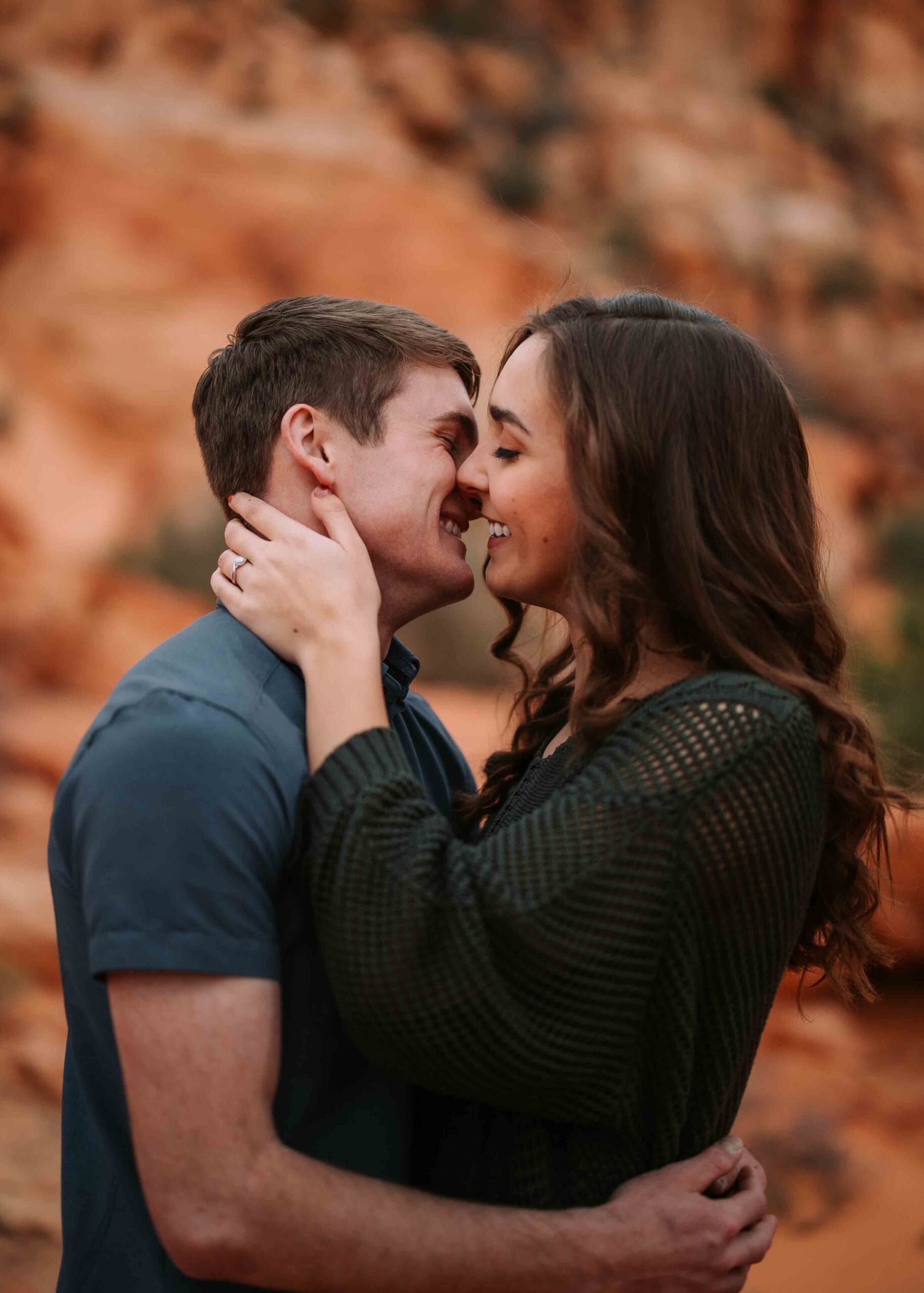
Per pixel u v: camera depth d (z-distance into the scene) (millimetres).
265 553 1464
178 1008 1136
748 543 1399
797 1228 4012
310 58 15812
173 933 1136
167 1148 1120
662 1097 1262
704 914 1229
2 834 6262
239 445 1593
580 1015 1163
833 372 14953
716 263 15258
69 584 10180
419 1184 1407
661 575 1396
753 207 15969
